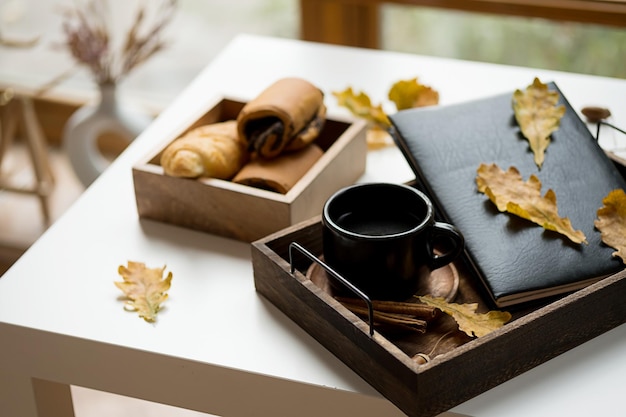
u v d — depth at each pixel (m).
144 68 2.28
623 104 1.48
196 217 1.29
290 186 1.28
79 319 1.19
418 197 1.16
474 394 1.08
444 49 1.97
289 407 1.13
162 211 1.31
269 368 1.13
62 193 2.32
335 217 1.17
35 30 2.30
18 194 2.22
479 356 1.05
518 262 1.15
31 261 1.27
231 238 1.29
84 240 1.29
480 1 1.86
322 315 1.12
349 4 2.00
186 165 1.26
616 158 1.28
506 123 1.28
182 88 2.28
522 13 1.85
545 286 1.13
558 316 1.09
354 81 1.56
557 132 1.27
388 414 1.10
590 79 1.54
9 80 2.38
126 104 2.32
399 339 1.13
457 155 1.24
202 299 1.21
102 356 1.17
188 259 1.26
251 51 1.65
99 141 2.41
